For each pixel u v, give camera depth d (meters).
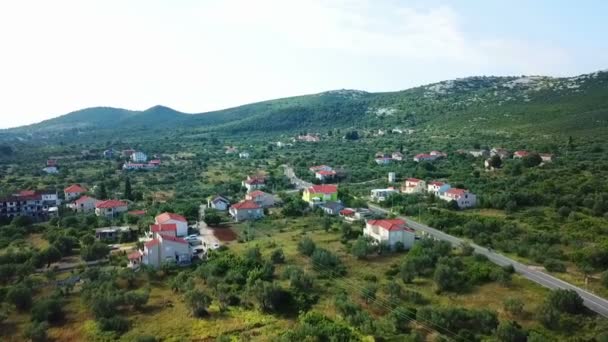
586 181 138.62
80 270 91.88
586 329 61.19
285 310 73.12
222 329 67.44
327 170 198.25
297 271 82.12
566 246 93.44
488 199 132.12
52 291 81.12
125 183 171.88
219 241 110.75
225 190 175.25
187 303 73.00
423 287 78.69
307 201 147.88
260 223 127.19
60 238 103.19
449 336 61.28
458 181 163.50
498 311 67.75
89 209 146.88
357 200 145.50
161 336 65.50
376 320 66.75
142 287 83.56
